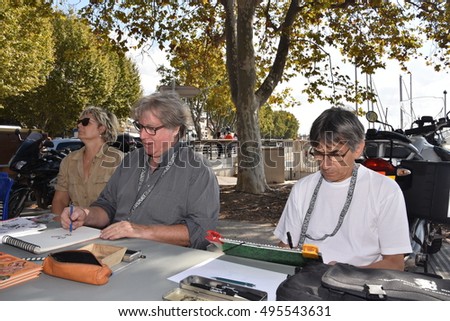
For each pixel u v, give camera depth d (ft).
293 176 40.70
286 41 32.94
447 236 15.99
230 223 21.08
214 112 144.15
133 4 34.35
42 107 98.89
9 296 4.45
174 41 36.24
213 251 6.54
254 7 29.07
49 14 35.73
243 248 5.49
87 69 96.17
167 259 5.69
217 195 8.27
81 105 97.04
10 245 6.48
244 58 29.53
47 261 5.07
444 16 30.66
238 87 30.32
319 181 6.95
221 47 43.04
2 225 7.72
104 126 11.24
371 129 13.41
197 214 7.90
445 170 9.03
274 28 34.63
